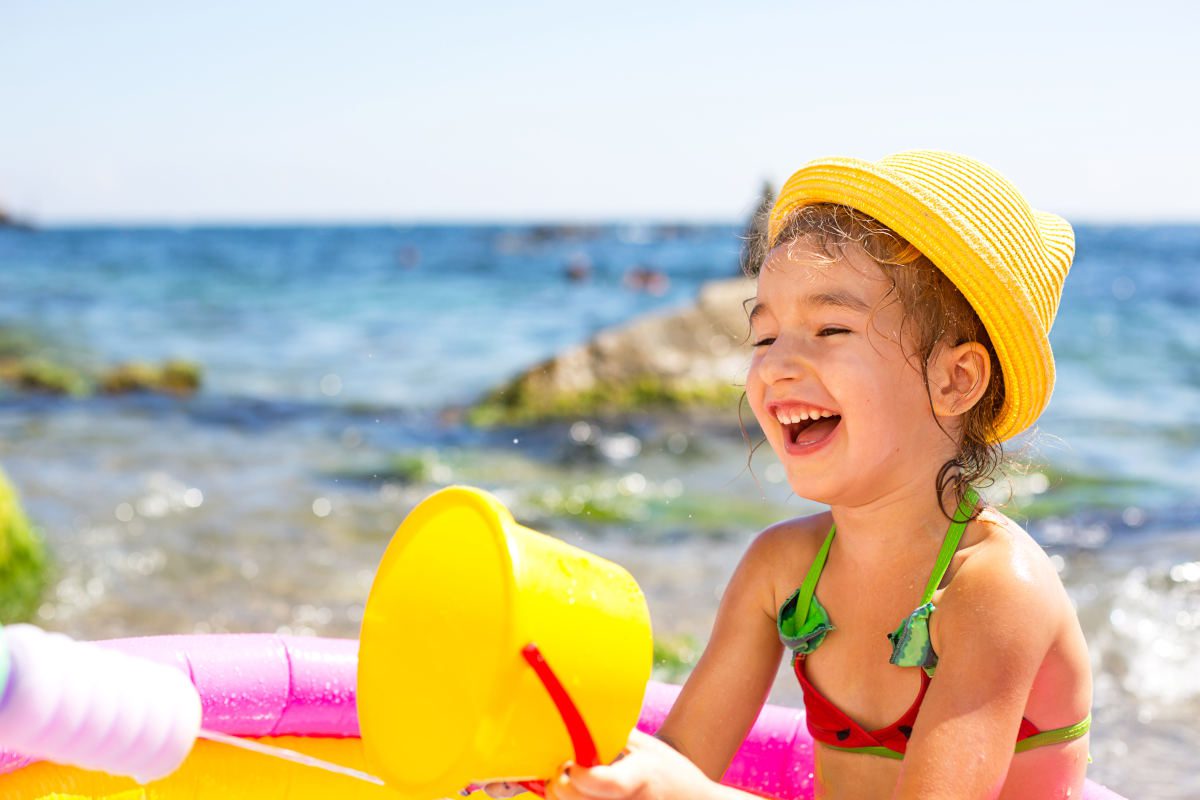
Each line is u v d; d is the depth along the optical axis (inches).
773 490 299.6
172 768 43.4
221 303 829.2
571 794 48.5
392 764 51.4
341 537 254.7
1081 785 63.2
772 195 73.2
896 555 62.2
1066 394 439.8
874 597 62.9
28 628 40.8
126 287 937.5
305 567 233.0
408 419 406.9
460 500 51.1
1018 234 61.0
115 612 206.8
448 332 682.2
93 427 388.5
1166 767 145.6
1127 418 390.0
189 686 44.4
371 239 1752.0
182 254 1358.3
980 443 63.9
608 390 403.2
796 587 67.7
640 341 417.7
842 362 59.5
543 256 1327.5
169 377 473.4
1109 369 495.8
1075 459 323.3
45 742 39.8
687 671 175.6
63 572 225.0
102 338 641.6
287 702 79.7
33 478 305.9
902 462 60.8
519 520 269.0
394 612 53.2
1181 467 314.8
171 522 263.9
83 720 40.3
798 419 61.2
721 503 285.3
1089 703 62.9
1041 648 58.2
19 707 38.9
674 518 270.7
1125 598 207.9
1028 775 61.2
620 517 272.1
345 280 1012.5
